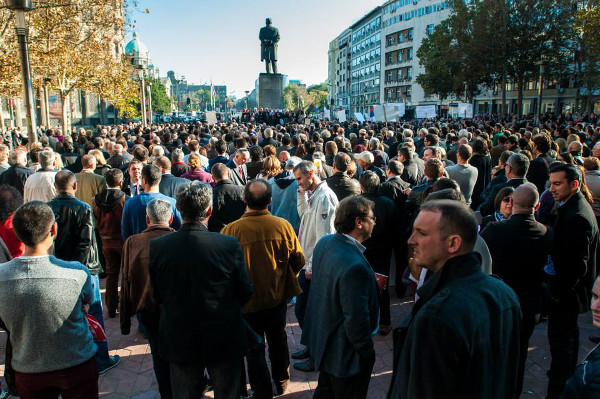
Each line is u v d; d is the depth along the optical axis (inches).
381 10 3253.0
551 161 288.4
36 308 104.5
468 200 250.8
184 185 118.8
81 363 111.3
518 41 1434.5
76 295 110.2
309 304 125.1
